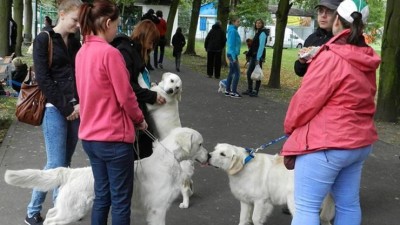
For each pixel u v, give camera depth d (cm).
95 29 314
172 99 453
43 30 377
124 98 311
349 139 290
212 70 1691
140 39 426
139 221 438
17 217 439
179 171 375
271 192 409
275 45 1524
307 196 304
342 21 304
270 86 1538
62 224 358
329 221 400
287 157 317
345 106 289
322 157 294
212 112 1018
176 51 1789
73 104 381
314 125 296
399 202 525
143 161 368
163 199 363
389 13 1019
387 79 1033
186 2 4838
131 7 4472
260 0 2897
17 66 1027
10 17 1346
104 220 341
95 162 330
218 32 1644
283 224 453
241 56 2917
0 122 813
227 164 403
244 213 425
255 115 1009
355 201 322
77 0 384
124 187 327
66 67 384
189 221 450
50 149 399
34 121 393
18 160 609
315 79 289
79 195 354
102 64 308
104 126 314
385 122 1029
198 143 386
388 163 681
